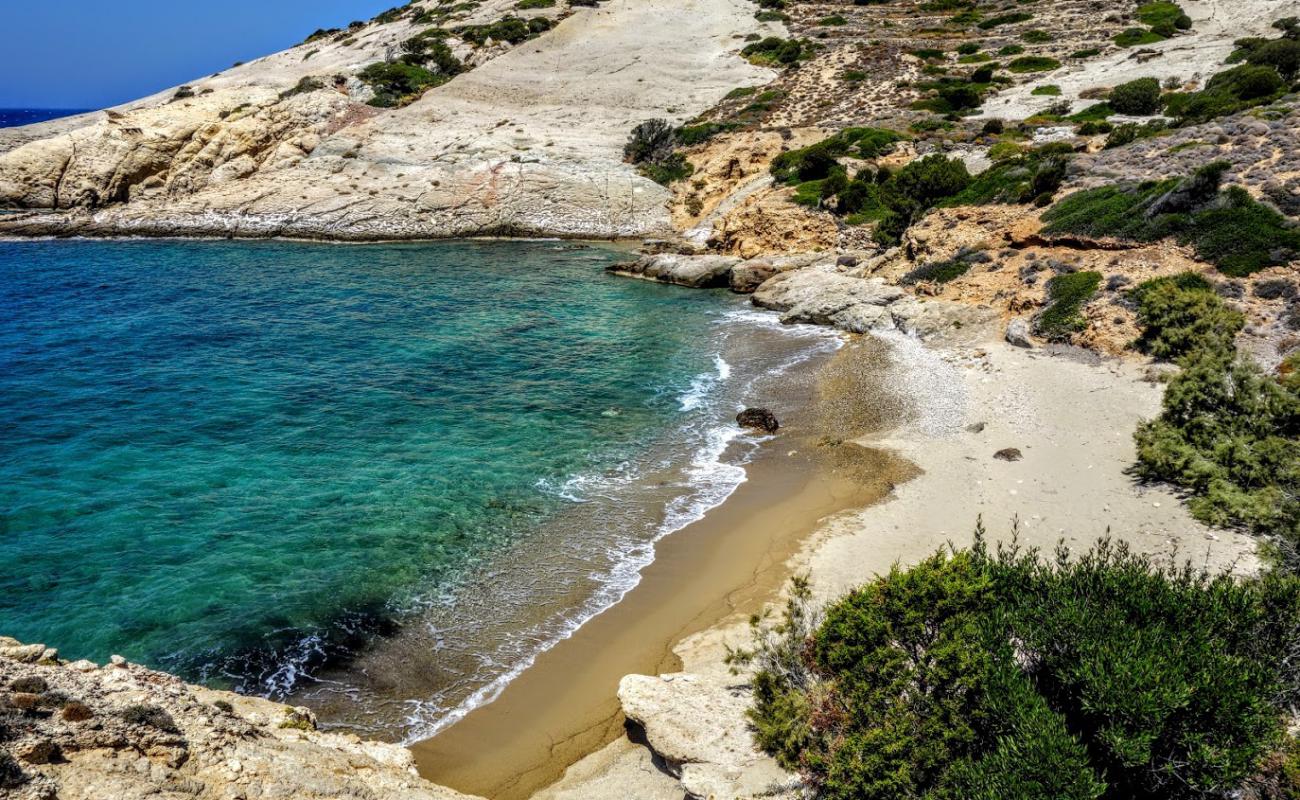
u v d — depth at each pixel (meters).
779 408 26.27
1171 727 8.30
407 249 58.16
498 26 96.94
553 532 18.02
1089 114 57.25
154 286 43.41
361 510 18.89
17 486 19.50
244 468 21.02
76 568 16.00
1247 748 7.97
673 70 89.69
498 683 13.02
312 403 26.02
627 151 71.12
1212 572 14.16
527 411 25.81
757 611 14.54
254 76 90.44
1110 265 30.06
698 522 18.42
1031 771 7.87
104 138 63.00
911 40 88.62
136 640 13.83
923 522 17.55
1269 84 46.16
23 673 8.16
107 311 37.44
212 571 16.08
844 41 89.81
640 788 10.55
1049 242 33.78
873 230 48.19
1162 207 30.67
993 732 8.79
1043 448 20.73
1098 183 36.81
